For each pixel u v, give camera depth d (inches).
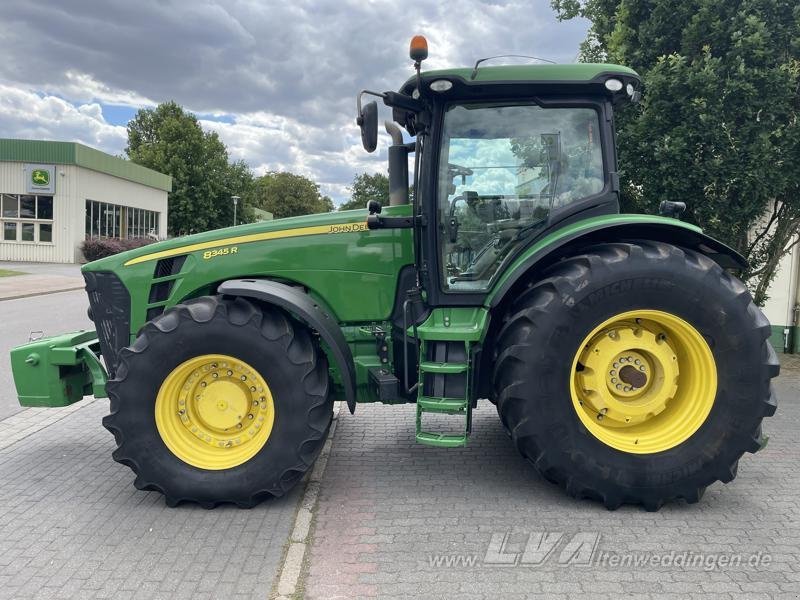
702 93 231.5
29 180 1085.1
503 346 138.3
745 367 134.0
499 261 151.1
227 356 137.3
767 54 229.0
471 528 129.1
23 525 132.0
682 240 145.5
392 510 138.0
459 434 142.7
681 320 134.3
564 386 134.0
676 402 142.4
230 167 1978.3
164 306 161.3
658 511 137.7
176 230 1819.6
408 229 156.1
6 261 1101.7
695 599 104.2
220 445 142.2
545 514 135.9
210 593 106.3
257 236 157.1
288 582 108.8
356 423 208.7
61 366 167.9
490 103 147.9
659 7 243.4
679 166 240.4
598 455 135.1
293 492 148.1
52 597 105.1
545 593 105.8
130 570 113.7
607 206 150.3
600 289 132.5
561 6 317.4
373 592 106.0
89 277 163.9
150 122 2000.5
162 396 138.6
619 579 110.3
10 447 184.5
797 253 322.0
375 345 159.8
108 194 1245.7
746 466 166.7
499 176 149.7
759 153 229.9
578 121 149.6
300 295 143.7
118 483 155.9
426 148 147.9
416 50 132.0
